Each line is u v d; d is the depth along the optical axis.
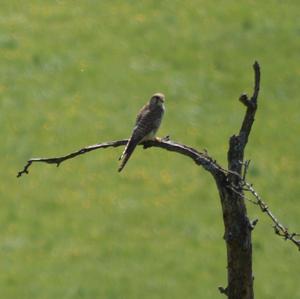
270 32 41.44
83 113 36.88
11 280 29.45
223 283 29.17
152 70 39.38
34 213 32.41
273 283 29.58
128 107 37.19
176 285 29.05
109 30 41.62
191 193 33.28
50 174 34.12
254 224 10.77
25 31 41.28
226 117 37.03
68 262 30.25
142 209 32.47
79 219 32.12
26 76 38.84
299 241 10.38
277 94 38.50
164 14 42.81
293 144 35.91
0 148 35.12
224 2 43.75
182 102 37.69
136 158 34.94
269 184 33.94
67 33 41.28
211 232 31.52
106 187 33.50
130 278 29.39
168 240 31.14
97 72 39.12
